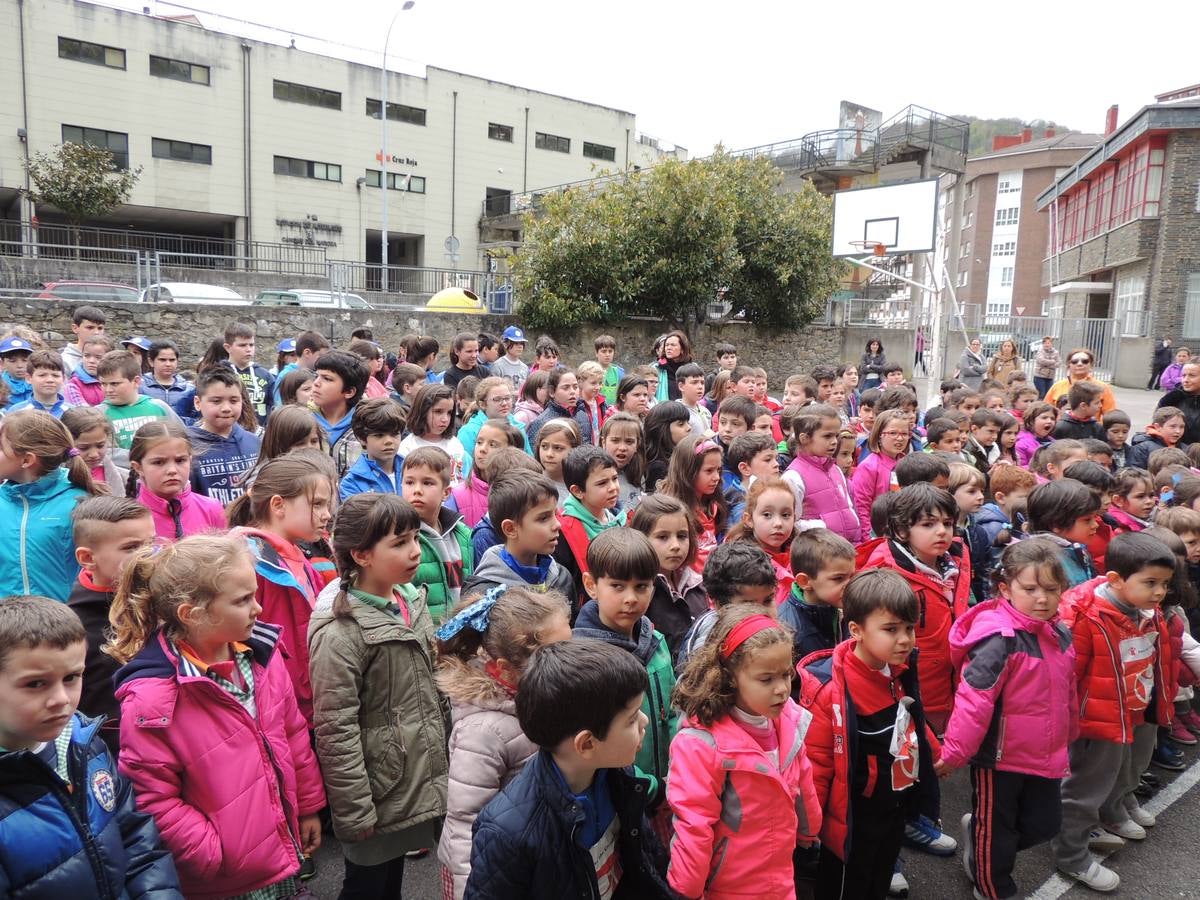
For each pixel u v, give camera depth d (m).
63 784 1.57
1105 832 3.21
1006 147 53.75
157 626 1.93
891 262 23.72
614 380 8.52
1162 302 23.20
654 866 1.85
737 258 16.80
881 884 2.55
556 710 1.57
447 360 15.02
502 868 1.61
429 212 34.19
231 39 29.11
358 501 2.35
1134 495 4.16
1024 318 25.80
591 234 15.82
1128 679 2.99
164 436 3.15
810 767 2.25
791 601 2.91
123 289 14.41
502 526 2.87
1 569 2.92
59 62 26.03
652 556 2.35
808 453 4.38
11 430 2.95
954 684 3.25
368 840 2.29
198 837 1.85
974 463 5.51
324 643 2.26
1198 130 22.41
